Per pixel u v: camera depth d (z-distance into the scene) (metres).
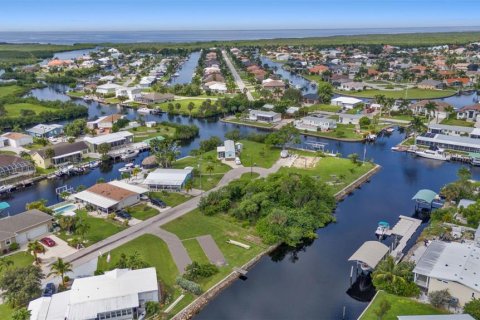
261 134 172.50
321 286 77.94
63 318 62.66
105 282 70.19
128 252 86.25
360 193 121.00
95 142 157.25
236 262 83.62
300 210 100.75
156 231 95.62
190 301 71.38
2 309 68.62
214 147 161.12
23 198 120.81
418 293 70.88
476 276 68.62
